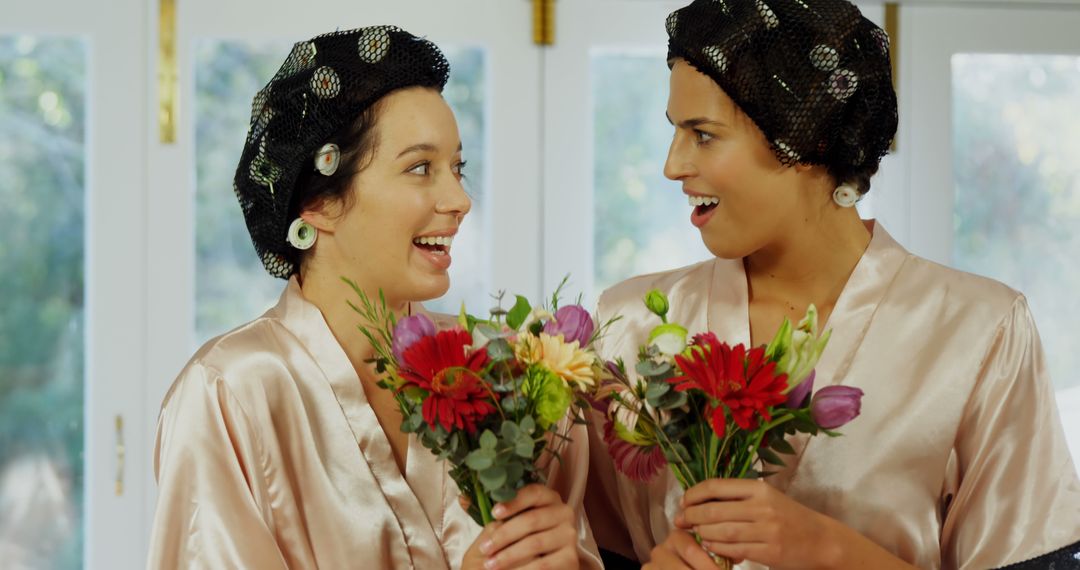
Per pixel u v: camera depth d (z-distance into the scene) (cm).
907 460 162
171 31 305
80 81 307
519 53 313
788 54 151
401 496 159
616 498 178
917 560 162
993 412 163
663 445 145
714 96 154
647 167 316
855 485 161
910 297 166
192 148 308
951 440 163
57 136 307
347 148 156
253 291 311
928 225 319
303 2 307
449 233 159
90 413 308
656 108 315
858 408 136
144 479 308
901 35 319
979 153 321
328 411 159
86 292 308
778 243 165
